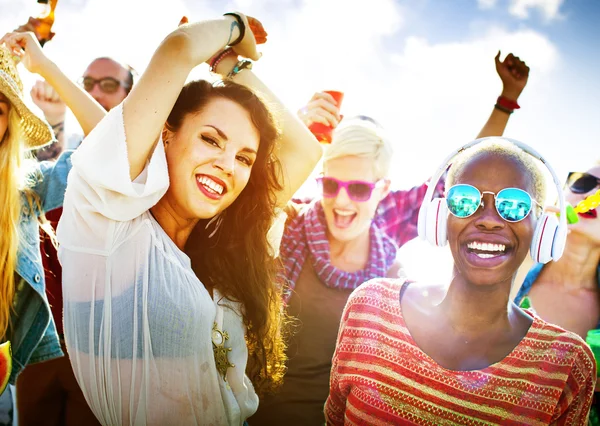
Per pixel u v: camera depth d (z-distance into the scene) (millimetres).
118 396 1968
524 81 3471
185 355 1952
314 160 2523
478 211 1796
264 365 2359
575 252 3207
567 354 1775
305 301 3020
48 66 2668
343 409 2086
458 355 1847
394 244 3246
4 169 2238
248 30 2299
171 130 2053
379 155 3072
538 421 1751
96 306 1951
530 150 1862
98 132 1870
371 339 1945
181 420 1972
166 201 2092
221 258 2275
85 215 1942
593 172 3236
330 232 3129
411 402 1852
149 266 1958
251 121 2102
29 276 2359
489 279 1784
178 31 1943
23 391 2775
